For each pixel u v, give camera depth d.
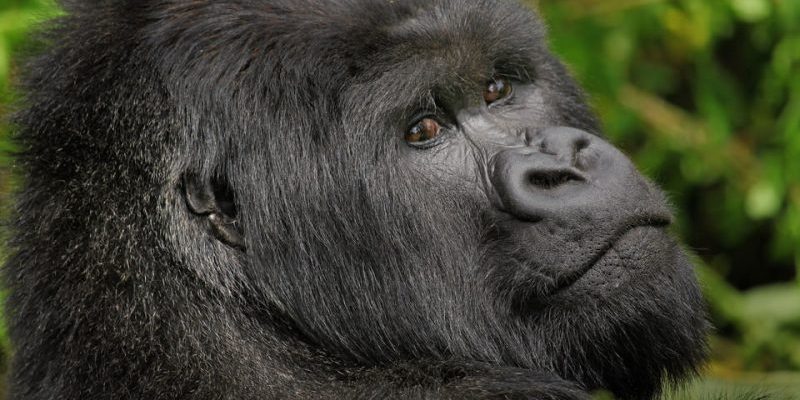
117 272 9.19
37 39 10.57
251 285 9.62
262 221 9.59
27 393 9.66
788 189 19.31
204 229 9.52
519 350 9.82
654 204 9.61
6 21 14.98
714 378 14.86
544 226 9.53
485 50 10.16
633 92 19.73
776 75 19.59
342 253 9.71
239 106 9.54
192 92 9.48
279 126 9.59
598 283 9.46
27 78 10.37
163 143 9.41
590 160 9.62
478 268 9.88
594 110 12.35
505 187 9.69
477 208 9.89
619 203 9.42
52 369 9.32
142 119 9.43
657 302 9.56
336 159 9.59
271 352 9.52
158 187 9.38
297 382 9.44
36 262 9.54
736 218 20.20
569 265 9.45
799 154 18.89
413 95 9.72
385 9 9.71
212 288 9.43
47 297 9.40
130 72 9.56
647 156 19.59
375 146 9.62
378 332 9.85
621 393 10.48
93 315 9.15
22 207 9.85
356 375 9.68
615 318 9.55
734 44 20.84
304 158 9.59
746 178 19.86
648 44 20.53
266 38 9.65
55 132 9.69
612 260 9.42
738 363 18.31
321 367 9.66
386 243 9.77
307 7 9.71
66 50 10.06
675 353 10.05
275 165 9.58
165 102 9.46
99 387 8.98
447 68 9.91
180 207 9.45
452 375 9.54
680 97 21.06
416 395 9.27
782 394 12.70
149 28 9.72
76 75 9.77
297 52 9.59
